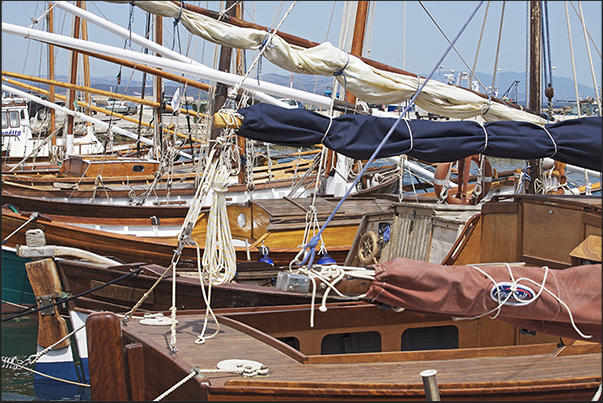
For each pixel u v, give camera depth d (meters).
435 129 5.59
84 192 14.00
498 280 4.19
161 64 6.85
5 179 14.58
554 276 4.26
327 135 5.29
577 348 4.88
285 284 4.07
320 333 5.51
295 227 9.45
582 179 21.20
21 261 8.97
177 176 15.81
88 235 9.09
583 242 4.78
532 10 8.15
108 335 4.32
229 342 4.72
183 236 4.79
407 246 7.06
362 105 8.94
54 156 20.27
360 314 5.55
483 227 6.04
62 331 7.51
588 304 4.19
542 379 4.11
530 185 8.01
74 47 6.64
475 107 6.93
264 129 5.10
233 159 15.77
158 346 4.48
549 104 8.60
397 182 15.18
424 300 4.09
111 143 22.28
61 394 7.23
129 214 12.17
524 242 5.52
